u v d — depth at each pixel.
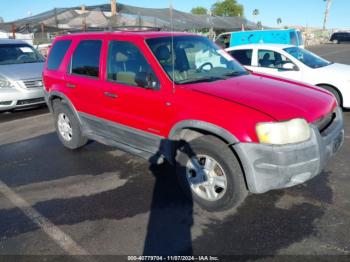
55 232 3.21
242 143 2.97
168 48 3.92
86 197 3.87
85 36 4.76
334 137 3.33
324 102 3.41
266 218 3.26
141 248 2.93
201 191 3.51
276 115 2.93
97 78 4.44
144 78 3.70
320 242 2.88
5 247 3.02
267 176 2.96
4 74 7.71
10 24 21.06
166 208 3.54
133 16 18.39
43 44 19.48
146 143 3.98
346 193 3.67
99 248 2.95
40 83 7.98
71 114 5.12
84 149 5.46
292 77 7.47
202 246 2.91
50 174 4.56
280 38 14.55
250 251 2.81
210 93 3.29
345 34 41.09
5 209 3.69
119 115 4.16
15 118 7.81
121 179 4.29
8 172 4.70
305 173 3.03
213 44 4.60
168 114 3.52
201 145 3.30
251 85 3.62
